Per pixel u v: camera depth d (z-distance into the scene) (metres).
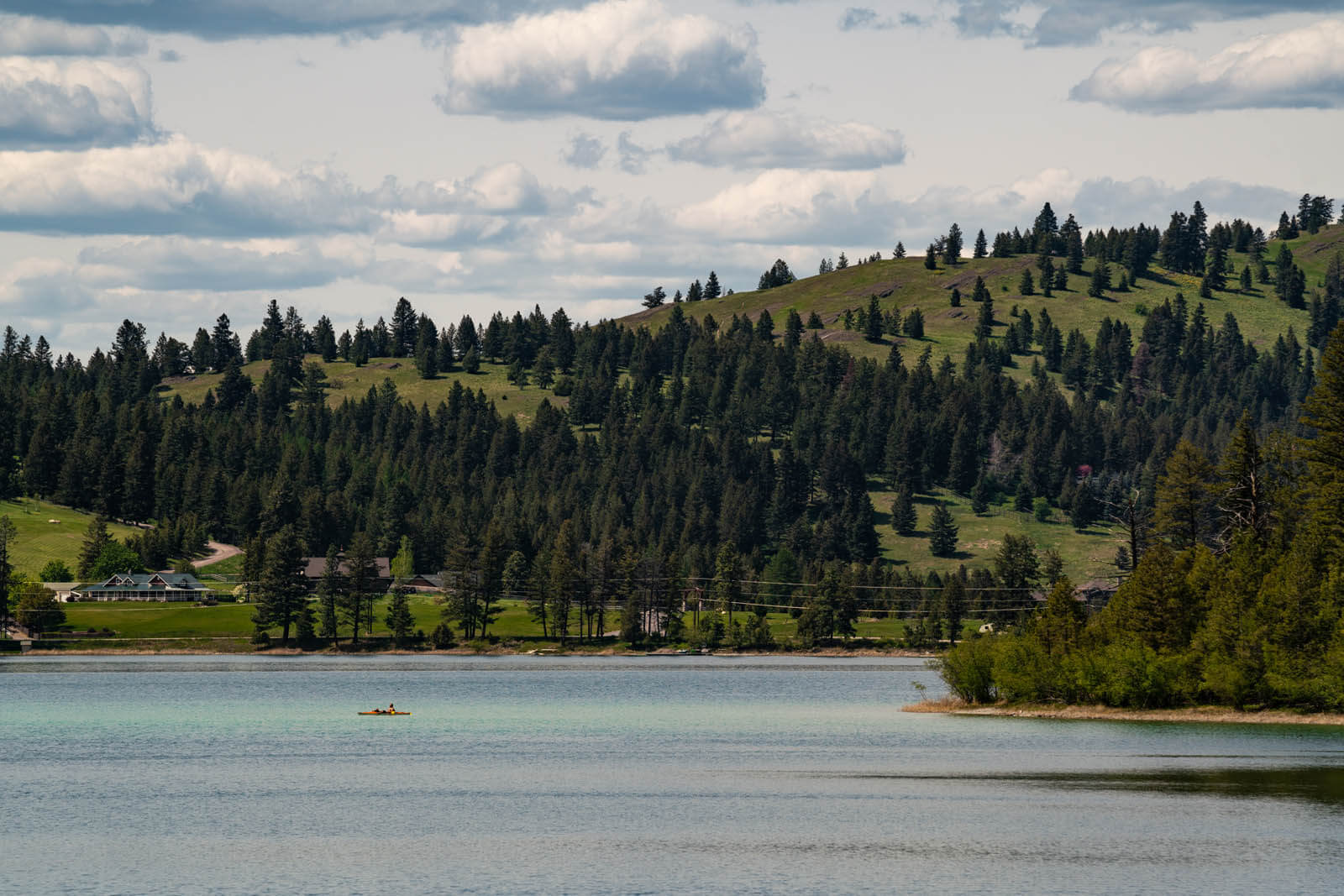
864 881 193.25
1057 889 188.00
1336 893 184.62
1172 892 186.00
